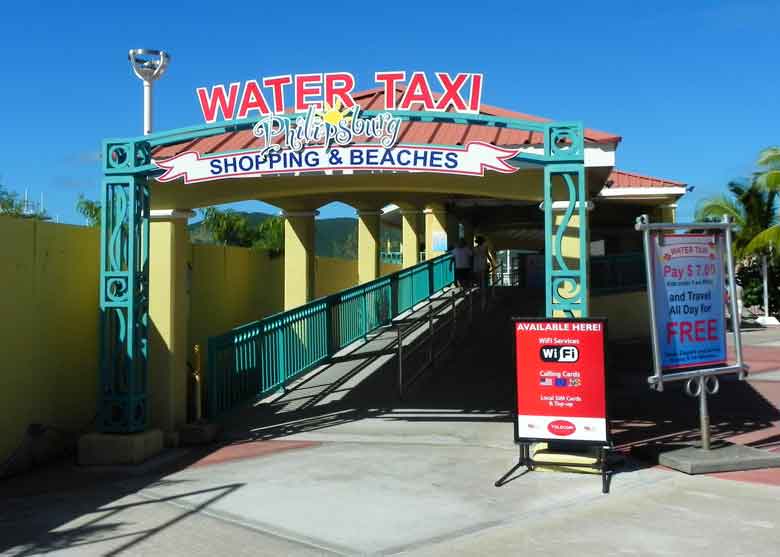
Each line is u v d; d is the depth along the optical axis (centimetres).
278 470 801
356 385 1255
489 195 941
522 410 760
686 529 587
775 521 603
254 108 872
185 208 975
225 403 1043
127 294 890
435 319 1733
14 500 716
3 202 2455
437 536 580
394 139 842
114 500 706
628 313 1941
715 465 755
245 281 1440
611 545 554
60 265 926
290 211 1532
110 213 899
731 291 837
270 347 1170
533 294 2038
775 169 2581
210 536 593
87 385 978
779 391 1259
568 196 880
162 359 959
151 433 893
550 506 652
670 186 2045
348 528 604
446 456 842
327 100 854
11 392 829
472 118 830
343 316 1441
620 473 757
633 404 1166
